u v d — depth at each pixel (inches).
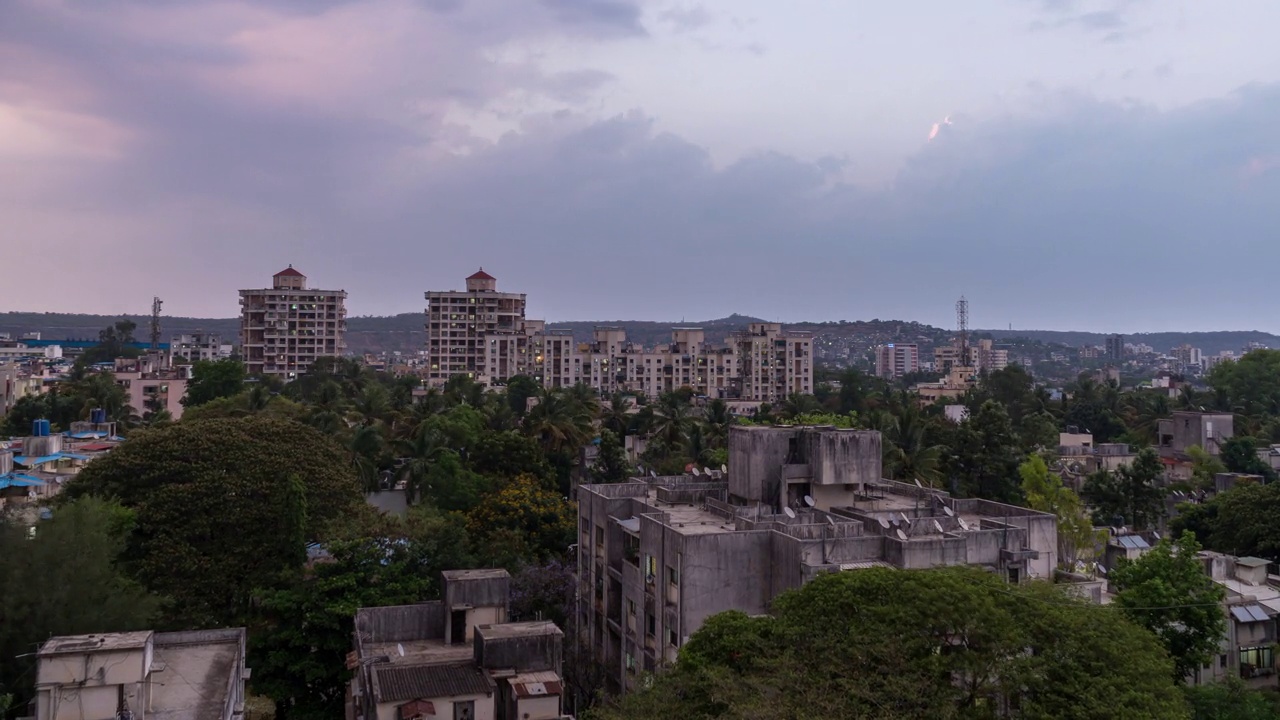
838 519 1738.4
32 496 2455.7
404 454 3457.2
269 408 3750.0
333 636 1663.4
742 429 1969.7
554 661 1449.3
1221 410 4753.9
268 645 1678.2
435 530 2022.6
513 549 2236.7
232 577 1857.8
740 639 1205.1
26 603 1348.4
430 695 1318.9
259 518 1926.7
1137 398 5536.4
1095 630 1114.1
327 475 2123.5
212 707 1159.0
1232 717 1374.3
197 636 1433.3
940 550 1486.2
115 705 1076.5
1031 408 5270.7
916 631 1115.9
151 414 5083.7
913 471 2962.6
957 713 1047.0
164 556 1809.8
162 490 1914.4
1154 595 1525.6
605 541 1939.0
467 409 3794.3
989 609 1111.6
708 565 1517.0
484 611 1615.4
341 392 4825.3
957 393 7396.7
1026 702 1057.5
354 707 1603.1
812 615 1186.6
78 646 1082.1
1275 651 1727.4
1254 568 1969.7
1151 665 1083.3
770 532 1551.4
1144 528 2699.3
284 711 1727.4
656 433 3981.3
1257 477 2935.5
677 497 2052.2
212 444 2062.0
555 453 3535.9
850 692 1034.1
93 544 1503.4
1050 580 1507.1
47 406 4517.7
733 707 1007.0
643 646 1670.8
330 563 1812.3
